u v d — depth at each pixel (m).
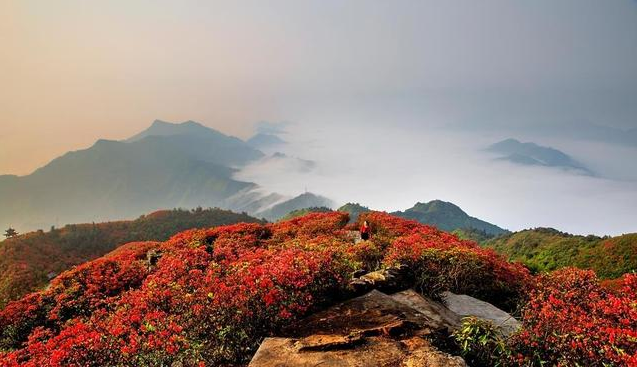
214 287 10.92
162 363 8.97
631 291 11.24
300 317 9.31
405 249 14.31
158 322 10.43
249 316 9.21
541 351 7.98
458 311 11.05
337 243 18.11
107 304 16.23
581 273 12.68
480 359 7.77
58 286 19.02
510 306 12.83
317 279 10.55
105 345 10.23
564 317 9.07
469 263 13.27
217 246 21.17
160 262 19.53
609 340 7.80
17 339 16.45
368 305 9.38
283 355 7.21
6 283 74.50
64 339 12.22
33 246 102.38
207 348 8.95
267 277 10.04
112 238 127.25
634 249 58.62
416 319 8.78
